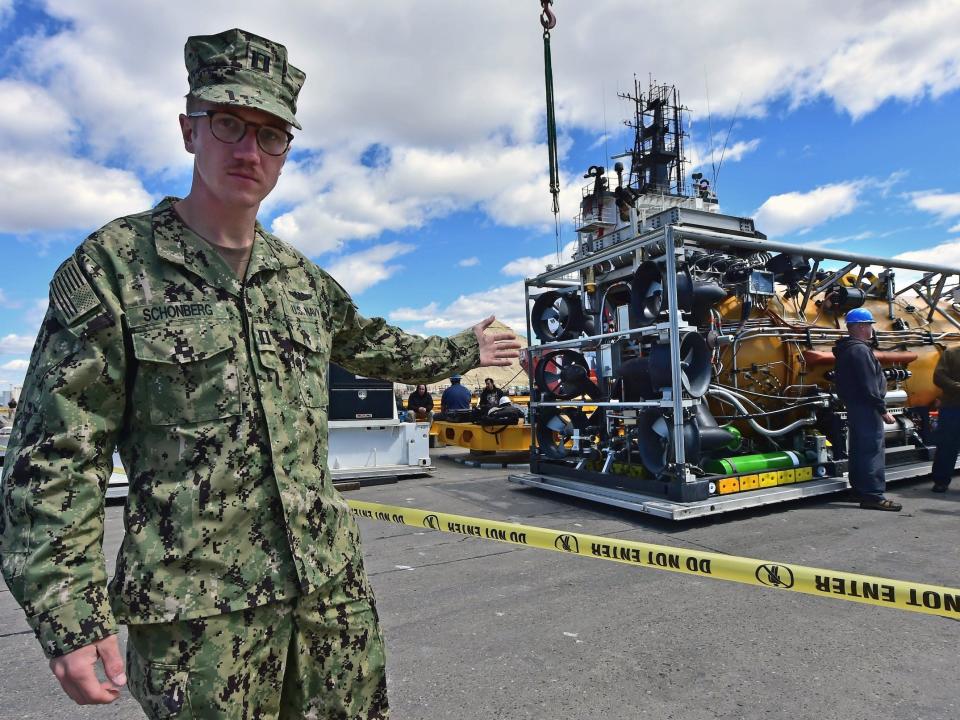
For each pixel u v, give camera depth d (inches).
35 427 43.5
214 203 51.8
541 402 280.5
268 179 52.9
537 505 243.3
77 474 43.7
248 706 48.9
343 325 67.0
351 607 56.4
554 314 284.4
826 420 256.7
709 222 256.5
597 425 273.4
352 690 55.5
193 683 46.7
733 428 247.8
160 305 48.2
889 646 110.3
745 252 270.7
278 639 50.9
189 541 47.1
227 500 48.6
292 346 54.4
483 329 79.4
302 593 50.9
